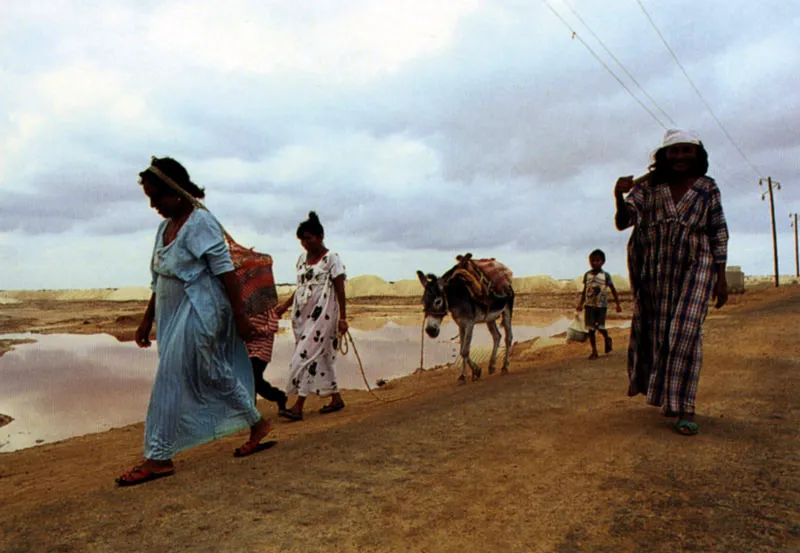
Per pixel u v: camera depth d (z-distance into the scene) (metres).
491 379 9.05
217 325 4.07
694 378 4.45
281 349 16.27
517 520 3.01
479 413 5.59
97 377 12.09
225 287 4.12
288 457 4.29
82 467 5.19
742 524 2.86
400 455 4.21
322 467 3.98
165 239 4.09
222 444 5.48
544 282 75.75
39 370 12.98
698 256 4.42
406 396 8.37
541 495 3.34
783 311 18.31
